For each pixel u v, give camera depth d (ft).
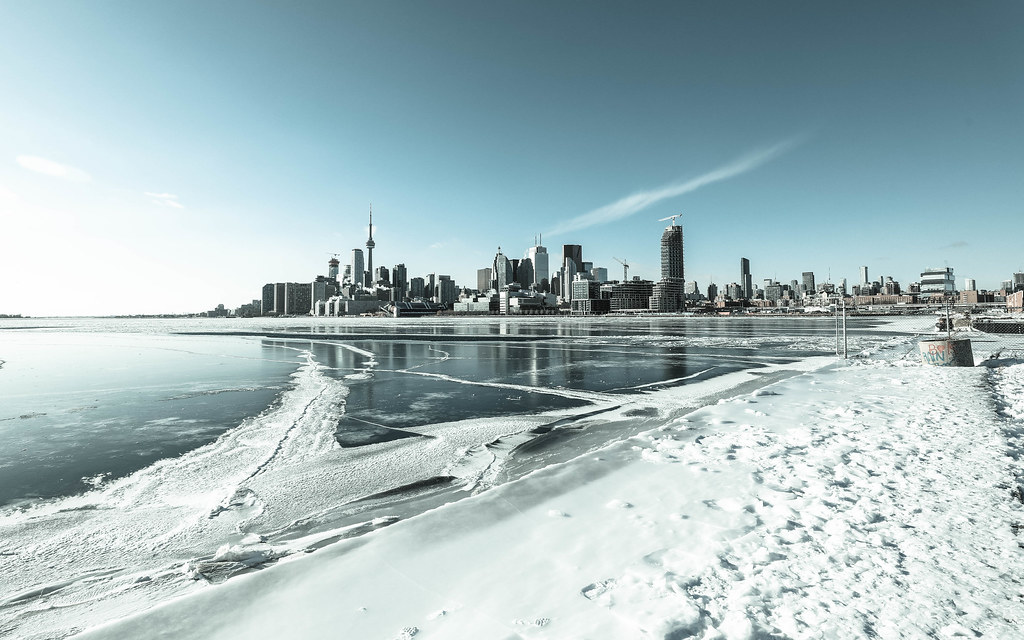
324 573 15.89
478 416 47.88
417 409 51.78
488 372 82.99
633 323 400.88
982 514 18.92
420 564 16.34
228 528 23.20
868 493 21.52
